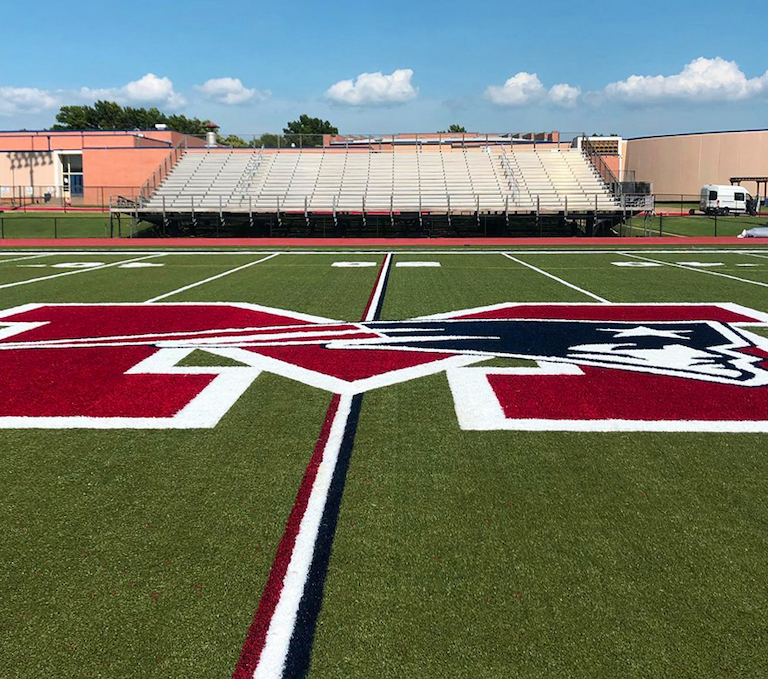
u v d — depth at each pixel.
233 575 2.66
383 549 2.84
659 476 3.55
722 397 4.93
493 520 3.09
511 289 11.09
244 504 3.26
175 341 7.03
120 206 25.42
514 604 2.46
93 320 8.31
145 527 3.04
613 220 25.77
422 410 4.66
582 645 2.24
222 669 2.15
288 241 23.42
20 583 2.62
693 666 2.14
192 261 16.44
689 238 23.52
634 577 2.62
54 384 5.39
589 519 3.09
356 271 13.92
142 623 2.38
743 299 9.91
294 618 2.39
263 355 6.35
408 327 7.75
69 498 3.34
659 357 6.22
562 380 5.43
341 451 3.92
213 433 4.23
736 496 3.32
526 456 3.83
